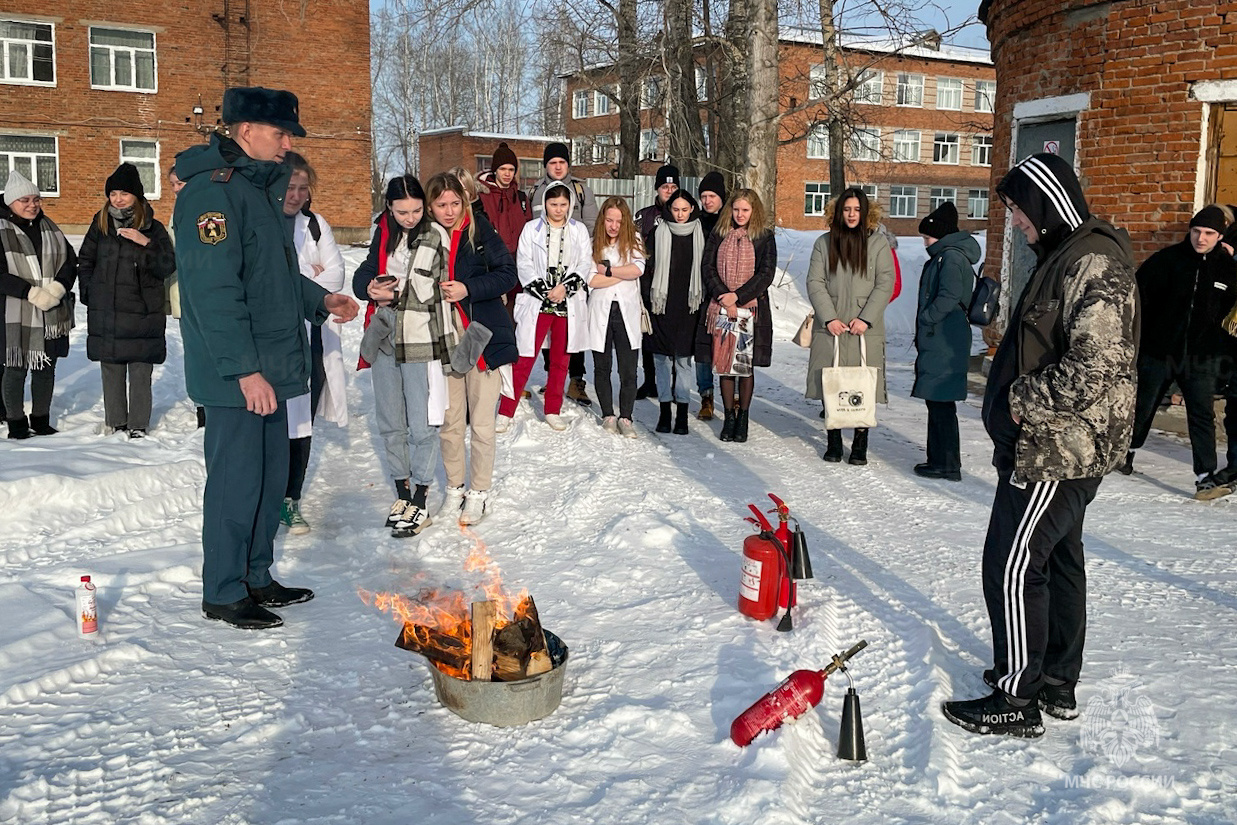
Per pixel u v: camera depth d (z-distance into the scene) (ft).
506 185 28.91
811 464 24.48
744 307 26.27
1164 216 29.12
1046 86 32.55
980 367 36.60
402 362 17.80
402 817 9.45
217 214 13.38
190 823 9.30
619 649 13.30
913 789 10.14
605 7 59.16
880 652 13.39
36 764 10.30
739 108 52.31
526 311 25.63
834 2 51.37
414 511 18.42
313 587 15.74
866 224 24.40
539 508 20.01
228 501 13.96
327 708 11.68
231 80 92.73
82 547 17.22
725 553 17.35
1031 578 11.09
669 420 27.73
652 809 9.59
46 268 22.97
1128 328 10.56
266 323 14.28
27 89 85.46
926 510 20.53
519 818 9.45
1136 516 20.13
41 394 23.62
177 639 13.55
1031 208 11.02
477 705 11.18
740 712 11.50
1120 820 9.59
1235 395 20.90
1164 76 28.73
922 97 151.64
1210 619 14.57
